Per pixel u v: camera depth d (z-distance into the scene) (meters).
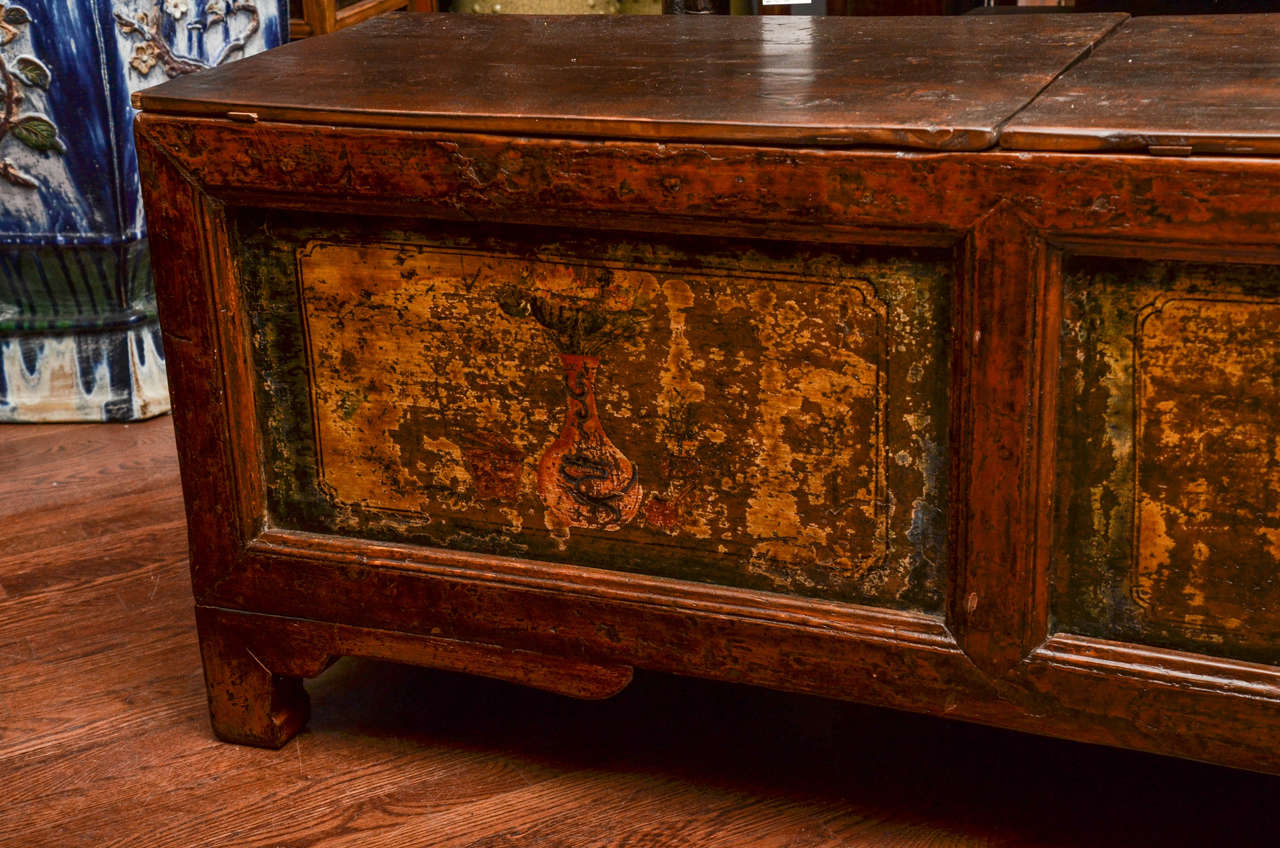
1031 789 1.71
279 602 1.75
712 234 1.45
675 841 1.64
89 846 1.64
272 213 1.61
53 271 2.80
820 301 1.45
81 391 2.89
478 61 1.78
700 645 1.61
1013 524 1.44
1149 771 1.74
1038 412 1.40
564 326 1.55
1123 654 1.46
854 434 1.49
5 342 2.86
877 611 1.54
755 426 1.52
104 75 2.67
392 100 1.55
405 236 1.57
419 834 1.65
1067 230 1.33
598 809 1.70
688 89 1.57
